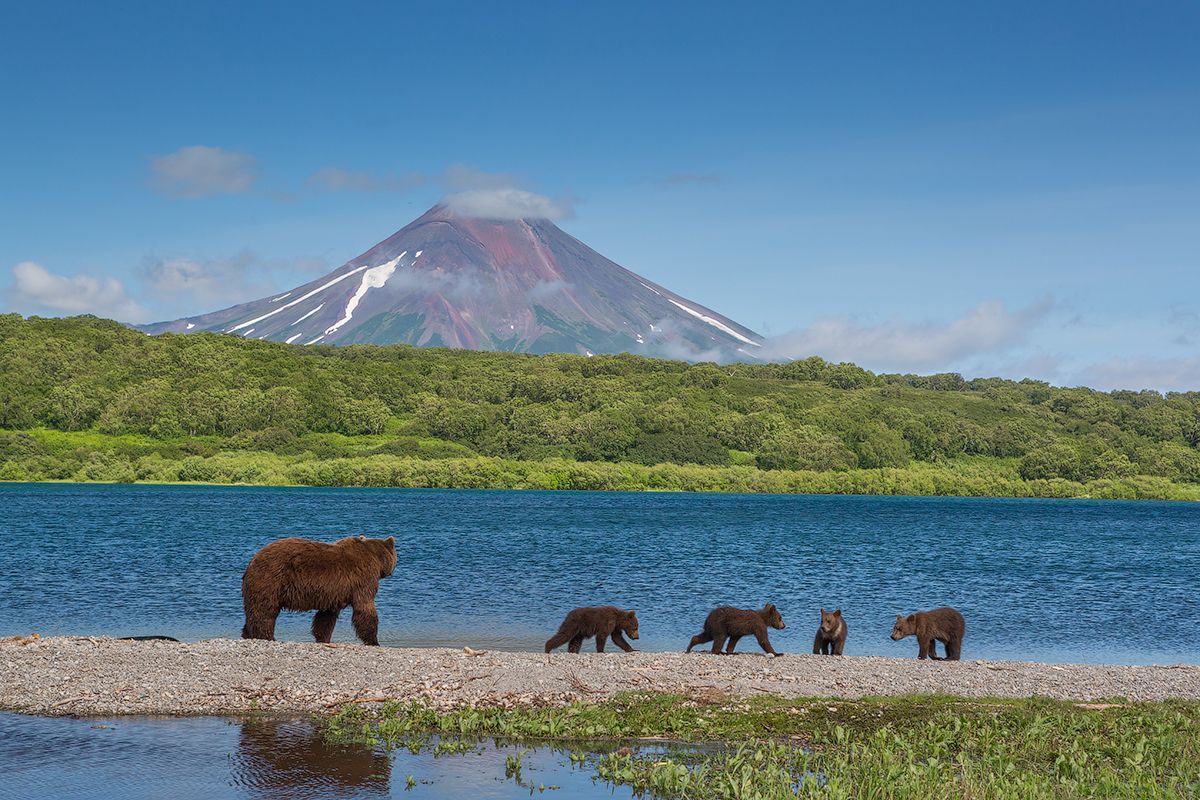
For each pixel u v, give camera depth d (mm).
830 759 13242
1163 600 39344
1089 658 26000
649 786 12094
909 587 42500
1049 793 11641
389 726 14375
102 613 29844
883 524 99938
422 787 11938
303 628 27562
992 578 47219
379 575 20969
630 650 23266
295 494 147000
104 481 164375
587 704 15820
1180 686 18719
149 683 16500
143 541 59500
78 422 190375
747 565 51906
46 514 87750
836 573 48375
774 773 12234
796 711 15867
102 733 13859
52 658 18031
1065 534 87750
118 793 11383
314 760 12867
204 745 13391
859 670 19531
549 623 29625
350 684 16781
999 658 25875
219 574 41438
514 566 48656
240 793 11523
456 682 17109
